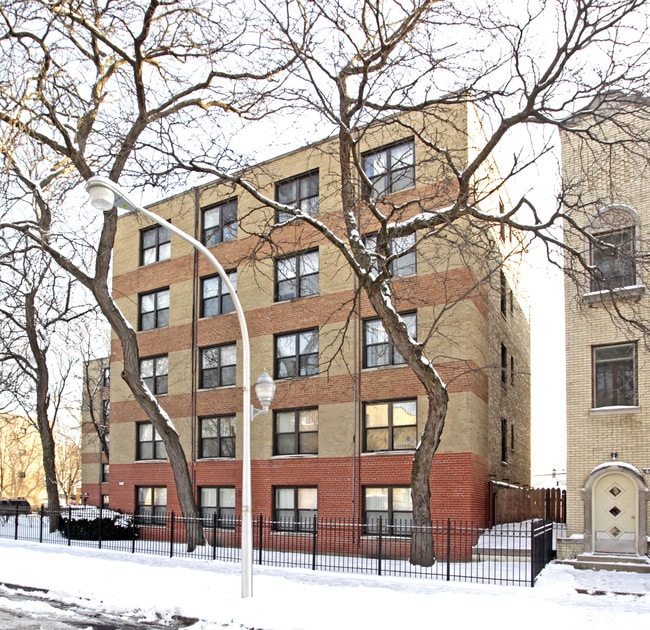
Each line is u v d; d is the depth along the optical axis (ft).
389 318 51.93
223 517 79.10
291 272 78.59
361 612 35.17
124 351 68.90
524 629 31.24
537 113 47.34
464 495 62.23
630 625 31.68
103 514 86.07
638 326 49.19
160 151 59.98
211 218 88.12
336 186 68.28
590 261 60.08
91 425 155.53
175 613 37.52
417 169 68.74
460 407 63.93
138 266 95.66
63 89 59.00
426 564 52.42
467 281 65.26
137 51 56.75
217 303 85.66
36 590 46.88
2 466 186.19
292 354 76.95
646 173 58.29
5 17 51.62
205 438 83.97
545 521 55.67
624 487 55.93
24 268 80.53
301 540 71.72
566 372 59.98
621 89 49.03
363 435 69.41
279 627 33.09
